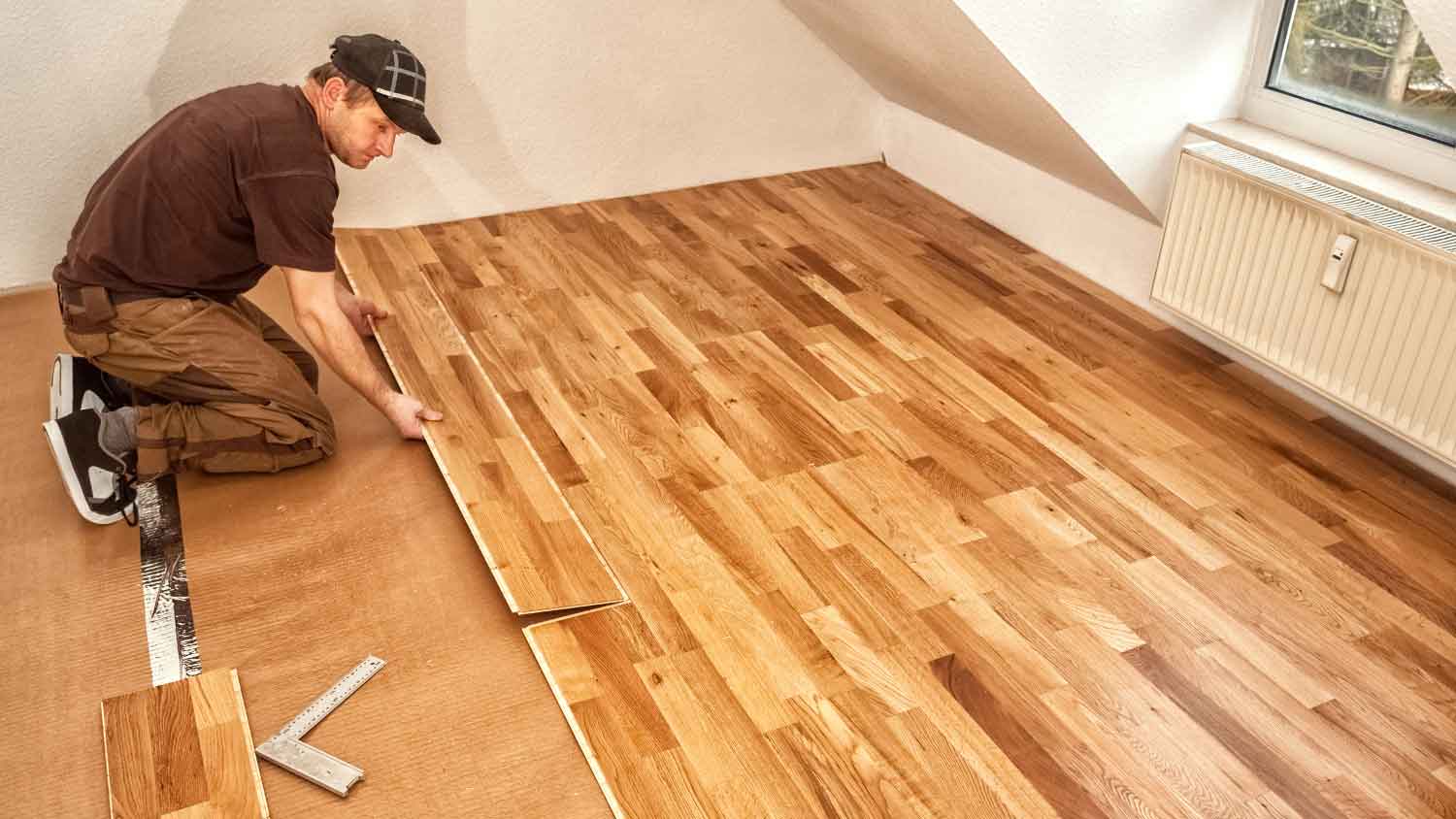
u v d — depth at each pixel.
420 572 2.45
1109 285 3.75
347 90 2.49
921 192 4.54
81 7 3.36
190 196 2.43
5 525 2.54
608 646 2.25
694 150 4.49
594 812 1.91
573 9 4.02
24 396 3.03
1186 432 2.97
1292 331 2.93
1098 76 3.14
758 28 4.35
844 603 2.37
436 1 3.82
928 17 3.29
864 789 1.95
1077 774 1.99
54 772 1.96
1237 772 2.00
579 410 3.03
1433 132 2.75
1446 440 2.60
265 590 2.38
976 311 3.59
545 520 2.57
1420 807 1.93
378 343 3.34
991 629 2.31
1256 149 3.01
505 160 4.20
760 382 3.17
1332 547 2.55
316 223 2.50
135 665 2.19
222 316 2.59
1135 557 2.51
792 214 4.30
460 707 2.12
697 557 2.50
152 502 2.62
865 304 3.63
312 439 2.71
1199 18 3.12
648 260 3.90
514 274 3.79
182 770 1.95
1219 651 2.26
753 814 1.90
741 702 2.13
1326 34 2.97
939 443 2.91
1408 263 2.56
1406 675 2.21
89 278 2.46
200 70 3.61
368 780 1.96
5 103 3.38
